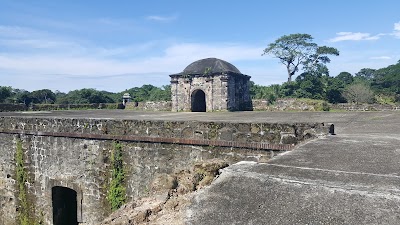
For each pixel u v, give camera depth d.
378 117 18.50
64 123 13.03
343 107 27.33
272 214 3.35
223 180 4.37
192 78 33.94
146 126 11.16
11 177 14.88
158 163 10.97
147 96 59.16
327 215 3.21
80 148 12.70
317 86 46.59
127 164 11.65
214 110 32.88
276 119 18.72
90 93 55.88
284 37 54.03
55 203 13.89
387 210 3.20
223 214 3.50
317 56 53.72
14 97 51.78
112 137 11.85
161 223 3.97
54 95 61.56
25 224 14.53
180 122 10.51
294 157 5.59
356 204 3.36
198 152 10.20
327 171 4.52
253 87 54.69
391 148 6.45
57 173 13.38
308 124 8.70
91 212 12.55
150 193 6.14
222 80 32.28
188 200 4.59
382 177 4.17
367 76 81.94
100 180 12.28
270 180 4.17
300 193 3.72
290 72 55.75
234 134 9.60
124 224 4.38
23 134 14.33
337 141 7.50
